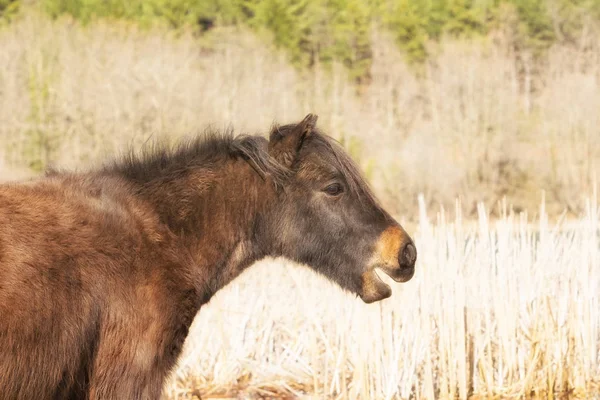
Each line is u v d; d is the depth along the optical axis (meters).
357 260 17.69
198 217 17.08
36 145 77.75
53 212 15.48
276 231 17.67
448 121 92.31
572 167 87.88
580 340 25.59
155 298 16.03
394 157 86.88
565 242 28.03
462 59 99.69
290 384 25.81
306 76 104.38
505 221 27.17
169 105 77.94
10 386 14.76
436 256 26.58
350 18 114.50
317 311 27.77
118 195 16.39
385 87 103.44
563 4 113.12
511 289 25.70
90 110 78.06
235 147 17.58
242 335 26.88
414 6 116.19
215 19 113.56
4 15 99.94
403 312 25.16
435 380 25.70
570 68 107.00
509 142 89.56
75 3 104.31
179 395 25.14
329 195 17.59
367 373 24.11
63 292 15.13
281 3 113.69
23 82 81.81
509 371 25.38
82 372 15.56
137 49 84.94
